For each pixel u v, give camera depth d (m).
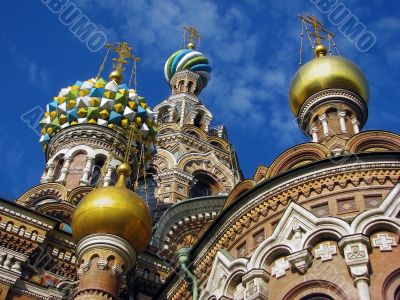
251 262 20.61
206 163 46.06
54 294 24.06
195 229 35.75
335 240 19.97
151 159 42.91
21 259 24.25
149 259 27.42
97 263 21.84
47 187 33.59
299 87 32.00
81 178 34.66
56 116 38.09
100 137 36.72
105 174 34.12
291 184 22.03
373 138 25.39
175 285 23.88
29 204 33.09
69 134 36.97
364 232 19.73
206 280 22.50
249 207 22.42
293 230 20.75
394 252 19.31
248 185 24.97
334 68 31.64
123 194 23.53
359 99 31.56
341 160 21.91
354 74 31.72
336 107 30.97
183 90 56.78
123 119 37.84
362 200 21.03
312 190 21.78
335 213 20.88
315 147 25.38
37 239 24.86
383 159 21.78
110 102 37.84
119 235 22.72
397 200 20.52
